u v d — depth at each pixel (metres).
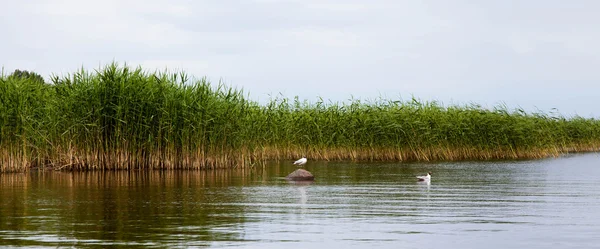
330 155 33.09
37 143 23.78
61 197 16.36
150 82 24.92
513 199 16.53
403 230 11.91
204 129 25.23
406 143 33.25
